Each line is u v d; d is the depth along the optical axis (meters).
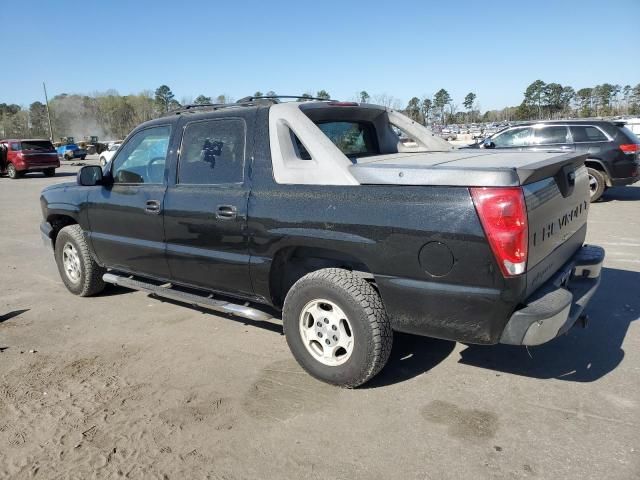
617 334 4.19
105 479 2.70
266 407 3.32
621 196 11.55
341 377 3.42
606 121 10.43
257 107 3.87
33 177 23.48
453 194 2.89
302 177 3.50
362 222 3.19
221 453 2.88
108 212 4.96
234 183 3.88
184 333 4.62
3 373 3.95
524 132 11.17
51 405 3.45
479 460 2.73
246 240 3.78
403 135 5.20
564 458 2.71
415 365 3.81
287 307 3.59
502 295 2.83
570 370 3.65
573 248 3.75
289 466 2.75
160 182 4.50
